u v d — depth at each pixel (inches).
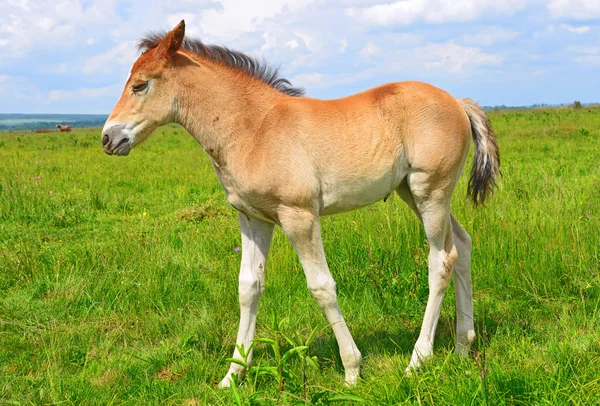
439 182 138.0
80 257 222.5
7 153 702.5
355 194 135.6
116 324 177.0
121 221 301.3
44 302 188.7
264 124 132.1
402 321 170.9
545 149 538.3
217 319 173.9
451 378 117.1
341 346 132.3
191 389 135.8
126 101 135.9
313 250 131.7
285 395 107.9
